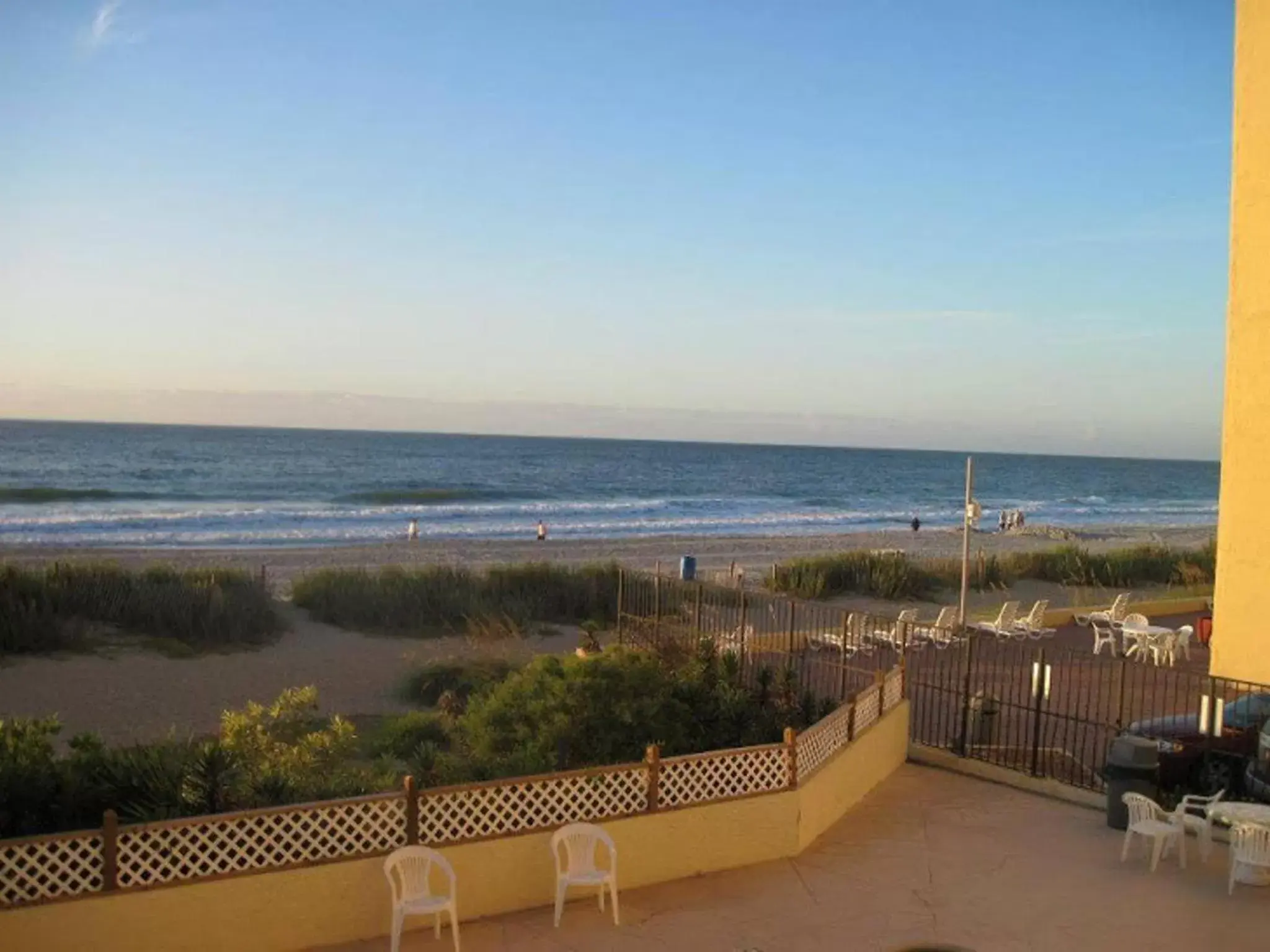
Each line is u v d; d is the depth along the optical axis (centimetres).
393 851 740
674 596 1733
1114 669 1823
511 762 978
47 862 648
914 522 5275
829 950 734
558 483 8656
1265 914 814
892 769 1192
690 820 867
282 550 3700
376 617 2189
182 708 1557
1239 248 1299
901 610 2562
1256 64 1283
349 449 12244
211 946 686
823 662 1471
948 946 745
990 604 2783
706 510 6706
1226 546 1312
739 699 1170
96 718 1486
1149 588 3200
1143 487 12094
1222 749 1087
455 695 1576
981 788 1134
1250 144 1288
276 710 1141
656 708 1053
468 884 772
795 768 930
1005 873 889
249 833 707
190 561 3231
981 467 15588
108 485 6606
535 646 2003
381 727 1370
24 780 822
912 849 943
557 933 750
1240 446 1296
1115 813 1005
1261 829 843
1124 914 808
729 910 800
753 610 2169
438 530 4806
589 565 2581
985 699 1309
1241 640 1291
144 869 673
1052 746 1277
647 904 807
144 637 1955
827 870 889
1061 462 19862
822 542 4600
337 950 716
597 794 830
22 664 1748
